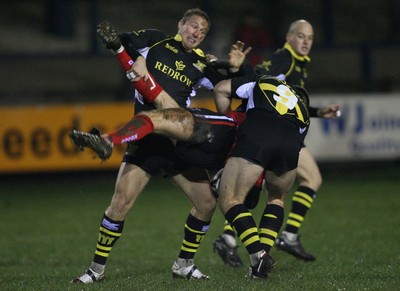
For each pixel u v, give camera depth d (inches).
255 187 842.2
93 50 2050.9
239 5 3009.4
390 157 2107.5
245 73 840.9
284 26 2883.9
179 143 791.1
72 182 2033.7
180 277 866.1
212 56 864.9
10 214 1560.0
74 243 1235.9
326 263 1005.2
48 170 1925.4
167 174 833.5
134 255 1119.0
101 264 833.5
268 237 826.2
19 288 791.1
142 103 831.7
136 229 1357.0
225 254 993.5
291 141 794.2
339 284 769.6
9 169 1891.0
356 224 1352.1
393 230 1278.3
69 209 1608.0
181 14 2947.8
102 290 750.5
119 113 1966.0
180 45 844.6
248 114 811.4
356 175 2082.9
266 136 783.1
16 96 2210.9
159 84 831.7
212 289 741.9
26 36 2662.4
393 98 2108.8
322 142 2036.2
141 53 836.6
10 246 1221.1
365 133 2078.0
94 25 2053.4
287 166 801.6
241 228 777.6
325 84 2458.2
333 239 1216.2
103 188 1916.8
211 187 833.5
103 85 2437.3
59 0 2669.8
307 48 1067.9
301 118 810.8
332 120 2046.0
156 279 858.1
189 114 778.8
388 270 880.9
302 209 1042.1
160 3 3011.8
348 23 3068.4
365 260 1011.9
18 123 1899.6
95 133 720.3
